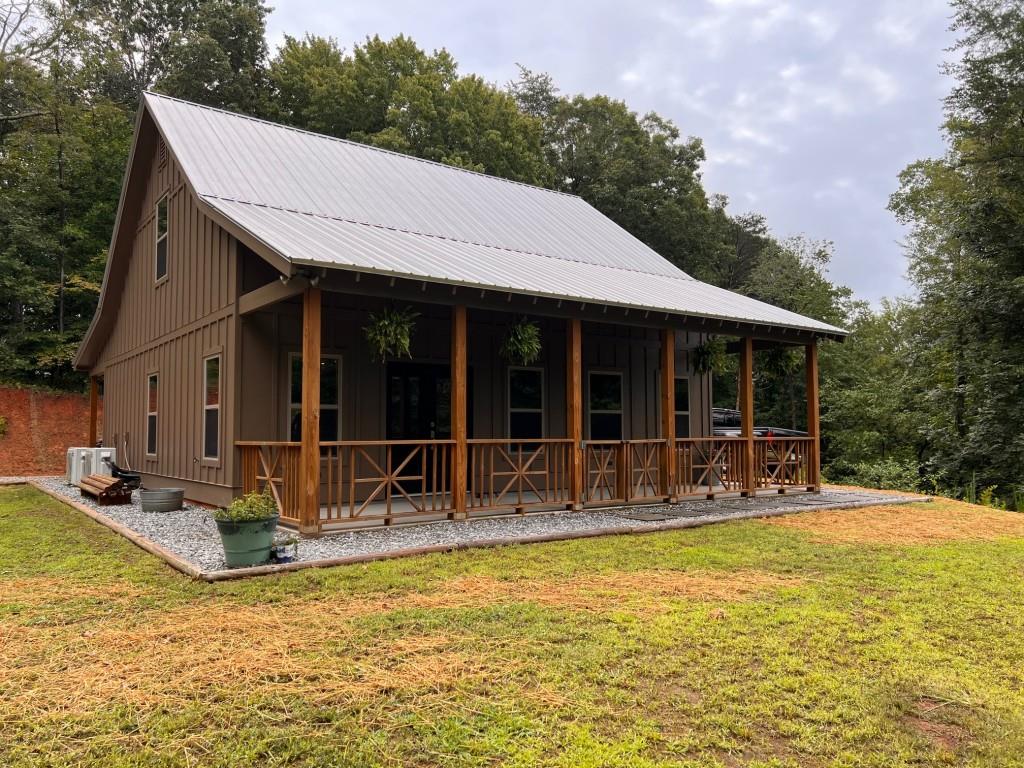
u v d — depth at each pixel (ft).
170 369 37.50
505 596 16.84
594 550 22.49
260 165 37.04
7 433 63.87
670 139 106.73
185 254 35.58
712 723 10.50
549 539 24.09
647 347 43.86
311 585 17.63
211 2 93.50
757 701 11.26
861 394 72.02
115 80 94.68
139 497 37.11
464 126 84.74
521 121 93.35
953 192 64.34
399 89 85.71
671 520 28.25
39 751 9.43
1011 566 21.31
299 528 23.63
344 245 26.11
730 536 25.55
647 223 98.53
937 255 69.26
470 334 36.37
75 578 18.63
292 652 12.89
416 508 26.43
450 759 9.29
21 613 15.49
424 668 12.16
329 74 85.25
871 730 10.37
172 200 37.99
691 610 15.88
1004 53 56.59
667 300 33.58
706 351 41.47
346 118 83.76
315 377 23.50
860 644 14.01
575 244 45.21
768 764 9.43
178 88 84.53
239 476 28.63
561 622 14.88
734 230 127.95
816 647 13.70
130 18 97.76
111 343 50.88
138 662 12.41
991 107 57.16
